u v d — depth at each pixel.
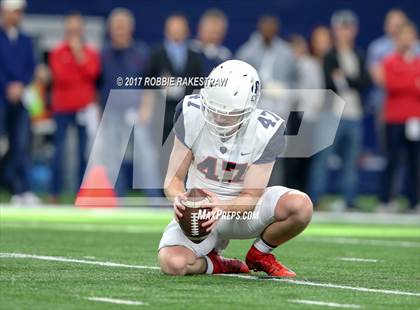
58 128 45.50
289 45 47.12
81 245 27.62
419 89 44.16
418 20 57.66
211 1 57.16
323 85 42.72
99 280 19.44
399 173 50.34
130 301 16.86
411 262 24.22
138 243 28.58
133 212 43.19
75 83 44.97
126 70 43.66
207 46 41.84
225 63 19.44
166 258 20.08
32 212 41.59
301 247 28.20
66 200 48.78
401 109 44.19
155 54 41.28
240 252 26.27
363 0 57.59
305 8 57.56
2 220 37.16
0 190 53.56
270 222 20.11
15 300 16.89
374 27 57.44
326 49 45.03
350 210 44.75
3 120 45.47
